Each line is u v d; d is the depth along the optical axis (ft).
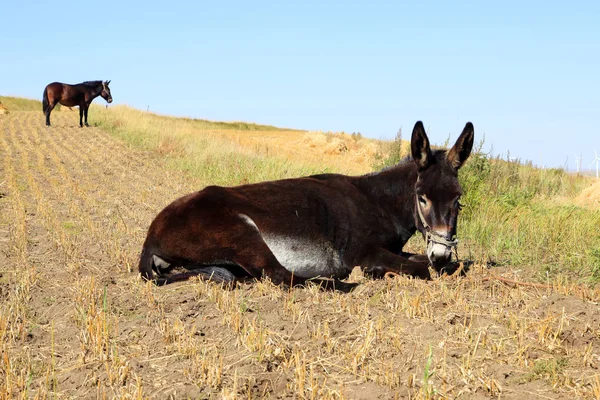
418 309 16.25
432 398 11.63
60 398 12.16
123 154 72.02
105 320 15.28
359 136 105.60
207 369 12.98
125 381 12.76
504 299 17.16
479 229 29.81
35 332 15.94
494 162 47.39
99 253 25.40
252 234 18.93
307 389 12.21
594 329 14.94
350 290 18.81
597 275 21.57
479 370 12.80
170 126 105.19
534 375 12.60
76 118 119.75
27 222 33.19
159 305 17.57
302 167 52.26
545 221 30.53
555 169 61.31
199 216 19.07
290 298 17.58
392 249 21.06
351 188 20.98
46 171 55.72
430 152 19.11
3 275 21.67
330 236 20.02
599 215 32.65
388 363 13.34
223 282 18.97
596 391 11.61
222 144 77.41
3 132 88.89
